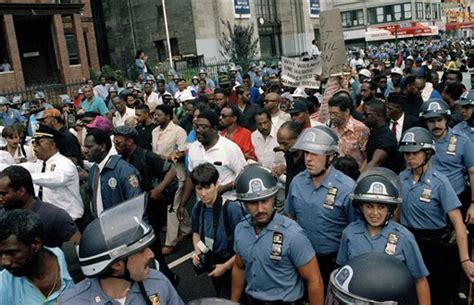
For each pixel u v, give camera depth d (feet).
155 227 16.56
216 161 17.08
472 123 18.92
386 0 208.54
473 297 14.60
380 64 66.23
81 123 28.55
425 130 13.42
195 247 13.26
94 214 15.66
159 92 47.85
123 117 33.42
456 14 242.17
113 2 127.13
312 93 34.01
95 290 7.82
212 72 95.66
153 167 16.87
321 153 11.93
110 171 15.55
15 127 22.75
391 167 17.83
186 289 18.48
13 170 11.18
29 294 8.75
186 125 29.89
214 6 116.88
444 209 13.14
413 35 148.87
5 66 72.28
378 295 5.47
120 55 128.67
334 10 26.30
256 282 10.91
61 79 79.15
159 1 118.21
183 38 115.75
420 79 28.19
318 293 10.61
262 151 20.18
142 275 7.68
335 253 12.42
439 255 13.53
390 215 10.80
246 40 115.34
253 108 27.37
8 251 8.21
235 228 11.48
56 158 15.30
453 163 16.07
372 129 17.81
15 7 71.82
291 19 143.02
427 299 10.89
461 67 51.44
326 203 12.30
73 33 82.64
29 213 8.51
